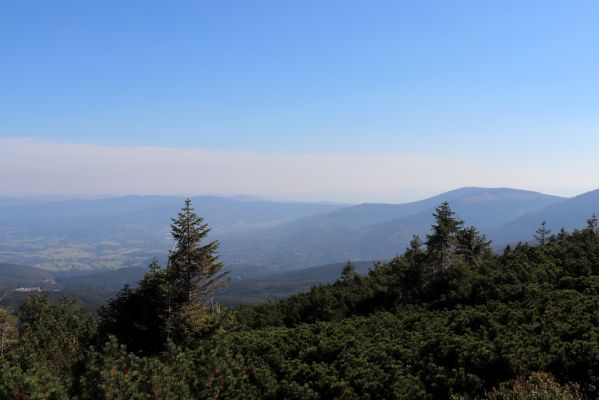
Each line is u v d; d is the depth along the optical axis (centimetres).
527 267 2617
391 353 1563
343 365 1480
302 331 2047
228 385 1395
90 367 1278
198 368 1421
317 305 3862
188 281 2627
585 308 1697
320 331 2080
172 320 2488
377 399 1271
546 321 1614
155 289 2577
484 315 1748
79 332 2458
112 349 1371
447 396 1238
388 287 3953
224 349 1638
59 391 1128
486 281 2517
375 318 2284
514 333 1522
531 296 2048
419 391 1259
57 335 2086
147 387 1195
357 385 1338
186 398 1236
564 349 1281
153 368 1279
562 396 1016
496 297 2300
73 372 1469
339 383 1316
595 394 1091
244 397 1350
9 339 2217
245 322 3706
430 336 1686
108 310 2667
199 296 2733
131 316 2539
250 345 1850
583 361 1201
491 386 1225
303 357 1669
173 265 2628
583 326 1448
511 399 1072
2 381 1087
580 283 2177
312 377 1452
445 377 1280
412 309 2586
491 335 1576
